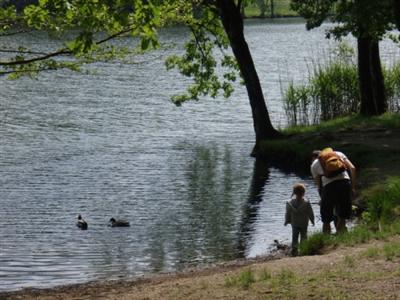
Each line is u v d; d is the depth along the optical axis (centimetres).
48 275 2248
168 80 8869
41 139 5206
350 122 4756
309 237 2264
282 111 6438
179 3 2086
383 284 1531
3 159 4444
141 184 3778
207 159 4481
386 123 4588
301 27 17925
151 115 6419
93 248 2580
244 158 4491
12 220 3017
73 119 6150
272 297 1512
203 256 2448
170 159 4497
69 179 3891
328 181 2311
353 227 2517
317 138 4291
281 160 4272
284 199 3381
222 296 1573
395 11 4078
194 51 4841
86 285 2056
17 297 1914
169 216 3089
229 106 6962
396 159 3600
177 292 1689
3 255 2488
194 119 6234
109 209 3228
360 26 4394
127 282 2069
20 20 1756
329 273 1664
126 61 2139
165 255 2470
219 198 3431
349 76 5194
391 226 2248
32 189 3644
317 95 5231
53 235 2783
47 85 8412
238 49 4591
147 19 1457
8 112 6481
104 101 7250
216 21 4609
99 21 1523
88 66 10144
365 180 3284
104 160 4447
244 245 2592
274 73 9306
